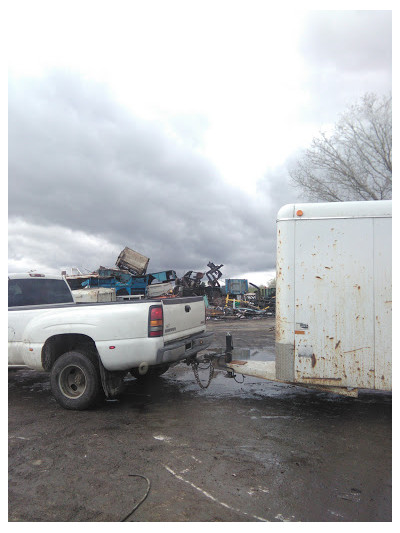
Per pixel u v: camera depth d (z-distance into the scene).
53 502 2.85
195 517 2.63
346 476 3.20
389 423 4.49
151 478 3.19
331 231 4.47
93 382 5.00
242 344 10.76
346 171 17.16
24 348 5.41
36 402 5.56
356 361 4.34
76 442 3.99
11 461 3.56
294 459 3.53
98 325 4.94
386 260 4.28
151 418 4.74
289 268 4.61
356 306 4.36
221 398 5.61
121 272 23.72
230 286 27.36
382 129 16.34
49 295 6.49
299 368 4.54
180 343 5.21
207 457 3.58
